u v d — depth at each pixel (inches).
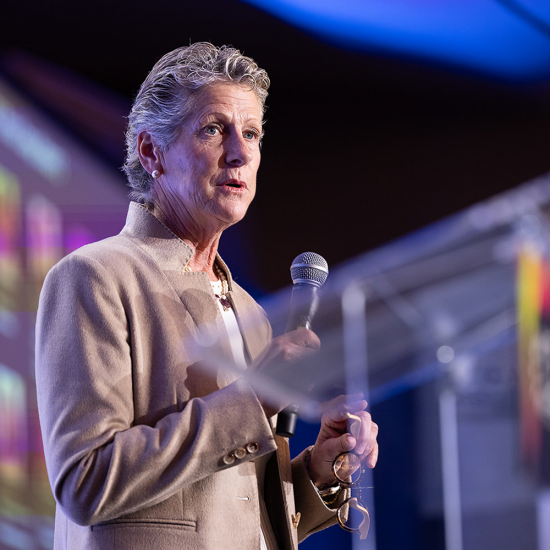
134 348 82.0
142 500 75.2
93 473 73.9
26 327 281.9
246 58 97.5
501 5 266.5
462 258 243.9
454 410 224.8
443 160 311.0
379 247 307.7
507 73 300.0
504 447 222.2
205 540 79.0
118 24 273.3
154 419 81.4
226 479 83.3
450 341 227.1
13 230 285.7
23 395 279.1
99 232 289.3
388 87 307.7
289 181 310.7
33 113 289.1
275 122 312.0
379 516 228.8
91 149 291.4
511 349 226.2
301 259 99.7
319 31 281.7
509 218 247.8
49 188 288.8
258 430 77.8
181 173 93.0
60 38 279.9
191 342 85.0
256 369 75.8
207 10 268.8
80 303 81.0
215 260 101.8
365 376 218.4
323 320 106.6
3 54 281.6
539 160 307.4
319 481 101.7
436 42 288.0
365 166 311.3
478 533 222.7
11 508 275.1
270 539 89.7
